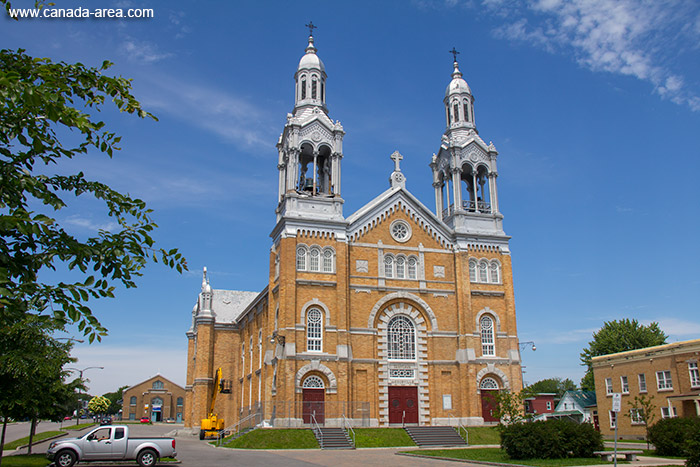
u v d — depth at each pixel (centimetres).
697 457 2714
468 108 6356
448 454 3709
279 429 4575
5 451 4856
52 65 1236
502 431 3656
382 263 5472
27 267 1098
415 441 4591
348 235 5434
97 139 1288
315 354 4966
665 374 5381
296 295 5075
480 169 6181
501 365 5509
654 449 4084
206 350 7712
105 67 1284
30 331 2133
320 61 6081
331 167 5597
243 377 7156
